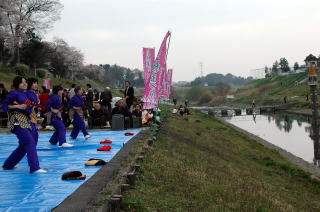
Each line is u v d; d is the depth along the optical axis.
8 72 49.19
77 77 99.88
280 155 26.59
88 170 7.62
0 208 5.00
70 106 12.72
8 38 49.12
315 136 30.12
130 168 7.67
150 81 12.63
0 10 45.47
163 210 5.86
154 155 10.53
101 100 19.44
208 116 52.50
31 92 8.05
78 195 5.68
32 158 7.33
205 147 19.09
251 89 170.25
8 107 7.33
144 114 19.83
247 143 29.53
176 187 7.72
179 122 27.59
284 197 12.14
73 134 12.89
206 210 6.72
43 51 65.38
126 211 5.42
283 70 185.50
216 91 149.12
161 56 12.64
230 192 9.03
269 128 49.66
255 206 8.36
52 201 5.36
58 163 8.43
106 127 17.27
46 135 14.59
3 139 13.62
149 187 7.09
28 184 6.38
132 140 12.65
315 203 13.00
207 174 10.77
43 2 49.62
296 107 84.19
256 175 15.71
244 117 73.56
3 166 7.70
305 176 18.48
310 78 32.56
